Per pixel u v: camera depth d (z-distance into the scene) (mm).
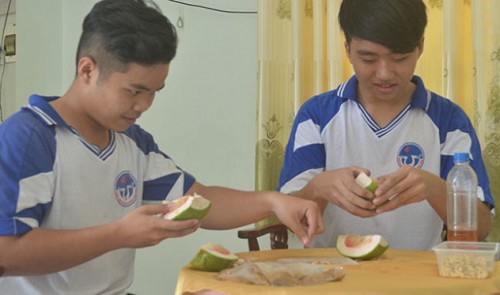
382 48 1585
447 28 2422
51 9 3291
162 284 3131
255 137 2895
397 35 1557
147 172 1616
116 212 1493
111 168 1480
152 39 1327
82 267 1422
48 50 3277
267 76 2707
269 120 2703
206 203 1267
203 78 3061
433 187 1564
